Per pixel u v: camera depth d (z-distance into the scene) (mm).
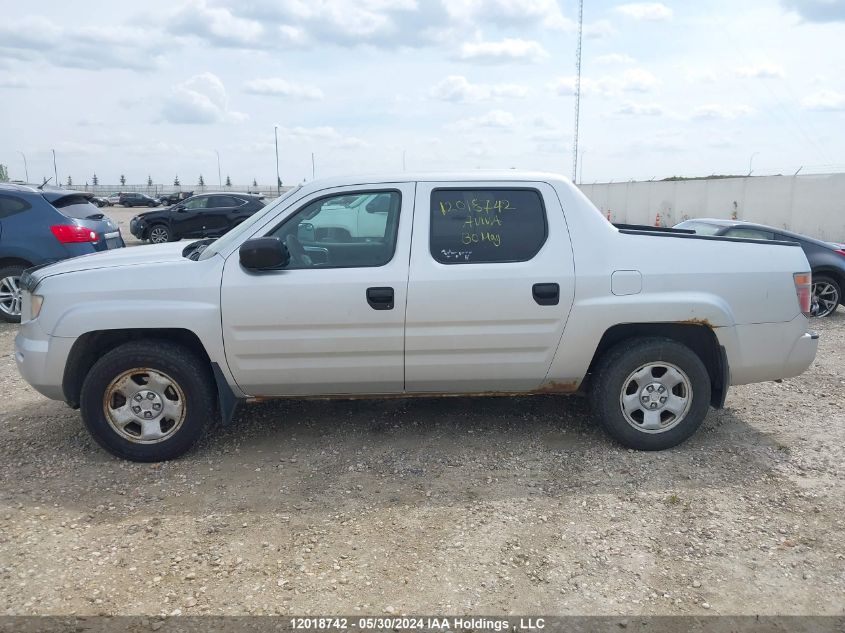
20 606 2939
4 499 3908
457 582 3131
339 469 4324
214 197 20766
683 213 29219
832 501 3900
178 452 4406
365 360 4371
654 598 3016
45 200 8836
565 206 4441
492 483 4133
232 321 4242
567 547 3420
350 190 4410
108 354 4281
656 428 4562
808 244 9953
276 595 3029
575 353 4426
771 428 5066
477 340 4355
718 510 3795
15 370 6605
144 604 2961
